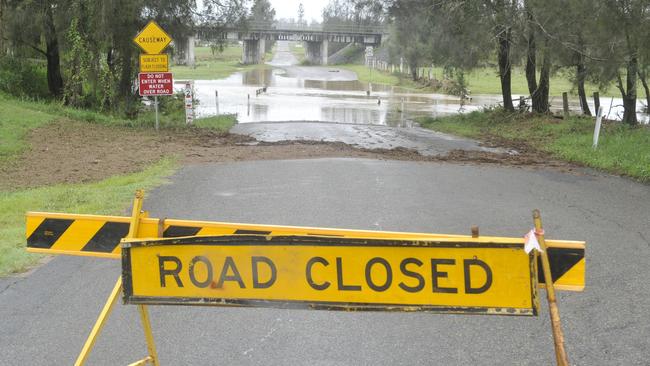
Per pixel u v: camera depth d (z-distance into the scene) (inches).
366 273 124.3
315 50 4968.0
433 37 1128.2
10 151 570.3
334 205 359.6
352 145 727.7
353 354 175.9
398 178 457.1
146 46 792.9
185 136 789.9
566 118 970.1
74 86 1008.2
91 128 790.5
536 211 116.1
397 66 3558.1
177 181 437.1
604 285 228.2
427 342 183.8
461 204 369.1
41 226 148.3
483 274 120.2
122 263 132.5
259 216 330.6
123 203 359.6
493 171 505.0
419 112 1507.1
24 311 206.4
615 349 177.5
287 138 808.3
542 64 1024.2
